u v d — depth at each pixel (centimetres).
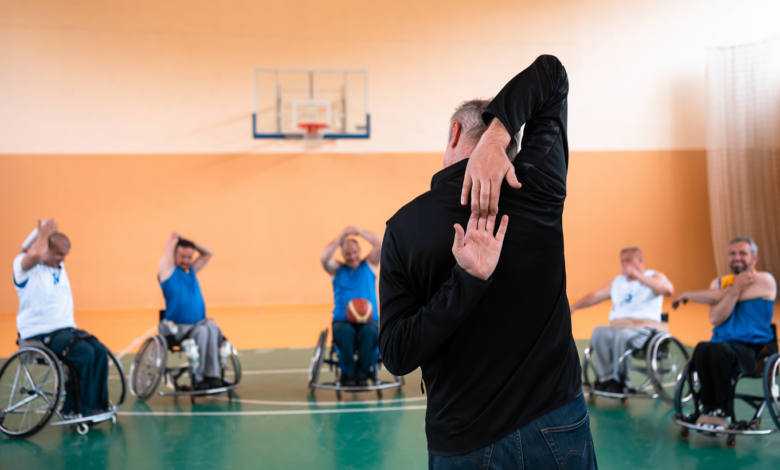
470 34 1052
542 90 125
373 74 1040
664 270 1078
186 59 1003
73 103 979
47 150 974
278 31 1021
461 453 114
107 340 760
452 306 106
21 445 381
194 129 1006
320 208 1031
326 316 933
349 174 1036
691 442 382
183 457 361
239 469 343
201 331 493
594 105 1070
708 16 1077
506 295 114
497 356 115
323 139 1030
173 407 466
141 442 387
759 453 362
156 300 997
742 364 381
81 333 423
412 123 1046
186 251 508
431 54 1048
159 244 999
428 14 1045
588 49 1067
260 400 486
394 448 375
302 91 1030
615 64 1071
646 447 373
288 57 1023
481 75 1055
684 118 1080
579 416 119
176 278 498
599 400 480
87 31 980
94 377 412
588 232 1068
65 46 976
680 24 1076
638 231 1075
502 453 112
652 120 1076
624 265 498
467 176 113
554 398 116
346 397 494
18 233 967
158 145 998
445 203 117
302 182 1027
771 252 1027
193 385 488
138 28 992
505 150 125
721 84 1051
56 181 977
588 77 1068
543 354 117
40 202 973
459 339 115
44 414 417
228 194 1012
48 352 390
